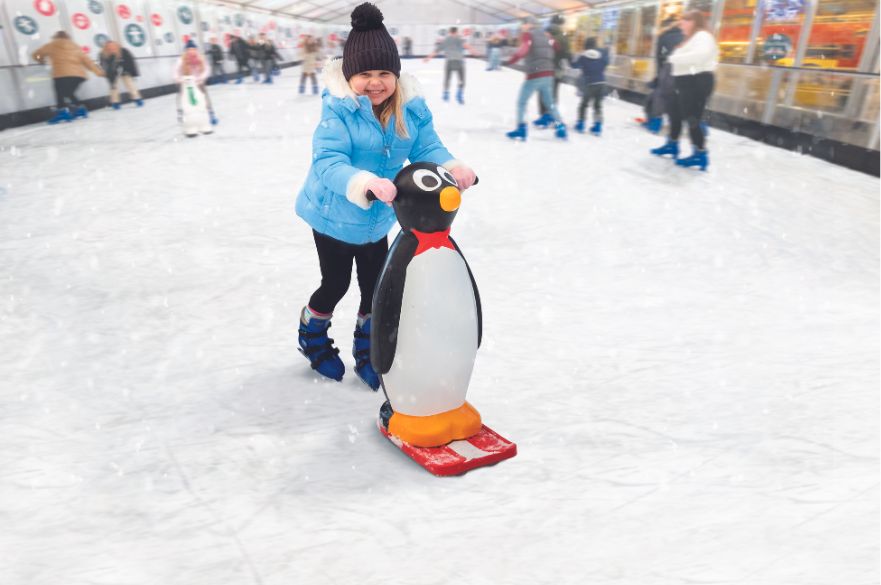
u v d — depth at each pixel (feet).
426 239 4.75
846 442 5.53
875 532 4.34
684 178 17.52
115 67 34.22
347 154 5.11
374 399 6.27
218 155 20.44
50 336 7.66
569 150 21.68
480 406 6.20
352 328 8.04
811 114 21.71
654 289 9.54
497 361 7.20
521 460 5.25
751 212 14.06
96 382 6.53
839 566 4.00
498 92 43.91
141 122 28.99
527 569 3.96
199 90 24.52
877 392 6.45
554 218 13.38
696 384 6.65
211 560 4.01
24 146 22.15
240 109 33.47
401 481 4.93
